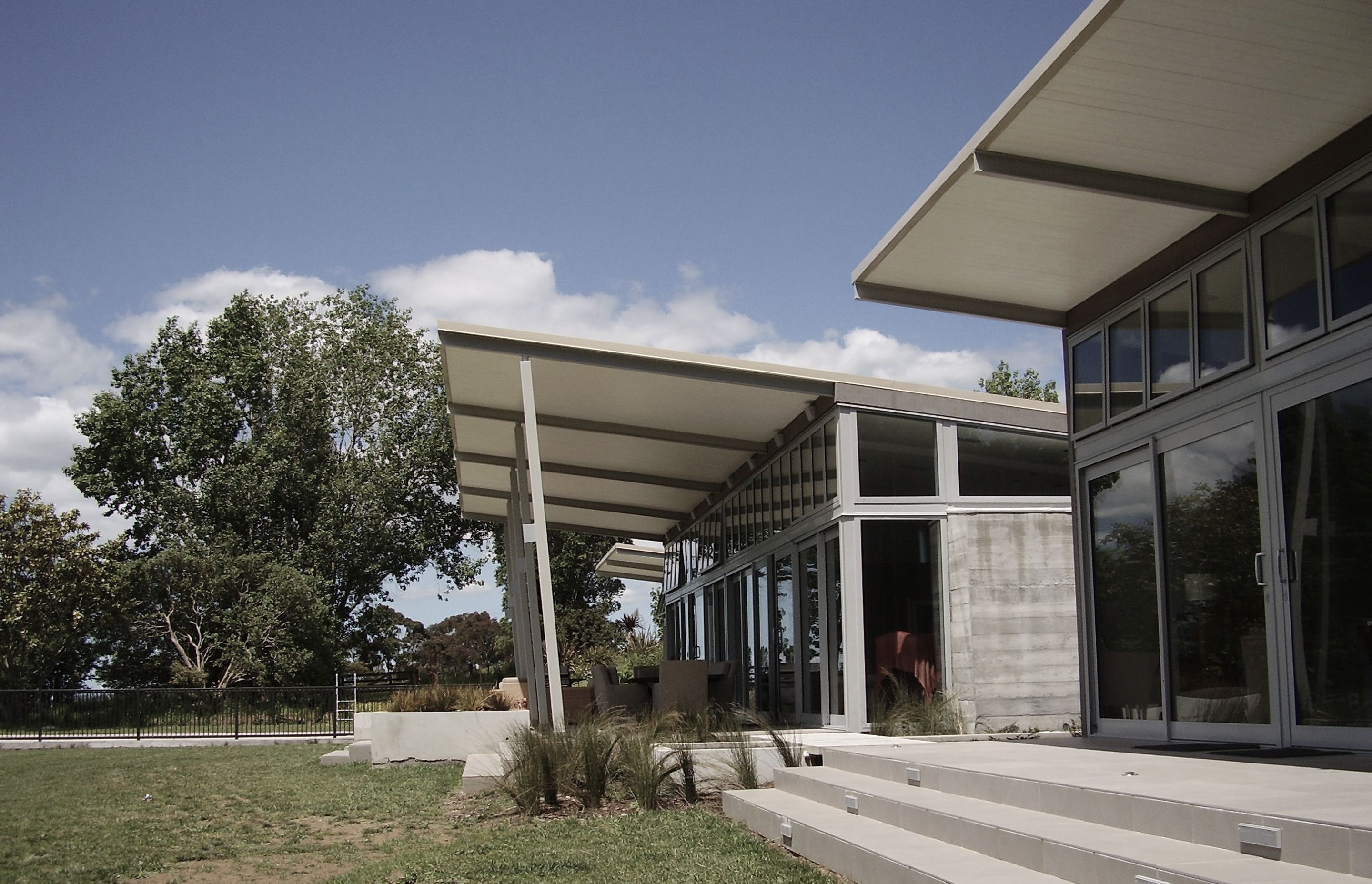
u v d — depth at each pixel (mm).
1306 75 6180
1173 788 4934
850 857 5473
